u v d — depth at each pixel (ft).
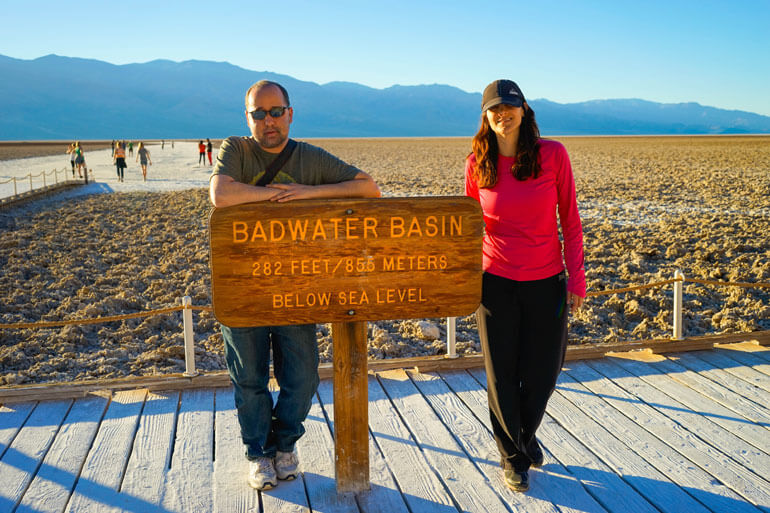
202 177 90.02
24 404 13.23
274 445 10.24
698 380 14.56
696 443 11.57
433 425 12.40
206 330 22.77
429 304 9.37
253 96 9.02
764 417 12.59
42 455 11.09
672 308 24.94
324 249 8.98
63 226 43.70
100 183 79.92
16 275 28.94
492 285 9.87
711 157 132.36
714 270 29.89
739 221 44.96
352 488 9.95
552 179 9.56
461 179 82.53
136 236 40.52
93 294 26.35
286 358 9.82
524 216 9.55
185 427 12.24
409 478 10.46
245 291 8.90
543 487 10.19
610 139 353.92
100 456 11.09
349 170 9.61
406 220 9.11
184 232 42.29
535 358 10.01
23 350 20.04
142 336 21.91
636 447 11.47
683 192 64.69
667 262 33.06
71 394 13.50
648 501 9.79
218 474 10.55
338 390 9.61
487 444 11.65
